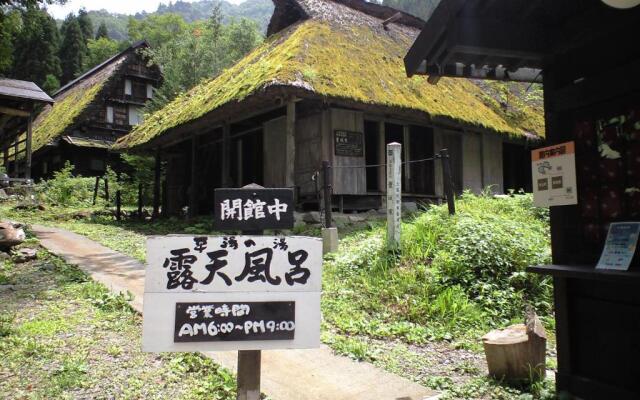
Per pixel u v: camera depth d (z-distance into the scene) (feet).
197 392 11.51
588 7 10.77
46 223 41.91
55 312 17.20
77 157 78.23
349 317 17.28
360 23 46.47
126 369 12.76
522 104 50.42
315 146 35.32
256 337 8.59
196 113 36.86
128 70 83.66
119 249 29.89
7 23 43.32
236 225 8.79
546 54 11.77
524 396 11.31
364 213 35.63
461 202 30.66
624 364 10.02
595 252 10.68
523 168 51.72
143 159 65.10
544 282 19.63
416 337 15.71
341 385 12.25
